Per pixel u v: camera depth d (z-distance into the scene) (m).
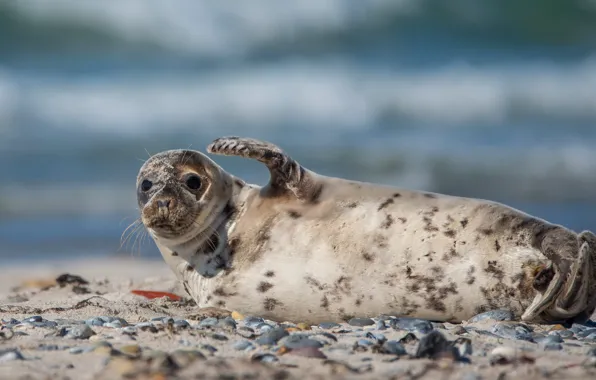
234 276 21.16
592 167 55.69
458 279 19.88
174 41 82.44
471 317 20.05
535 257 19.50
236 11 83.25
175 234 21.62
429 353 16.34
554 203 49.00
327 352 16.67
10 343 17.20
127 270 33.50
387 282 20.19
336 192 21.38
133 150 60.19
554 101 70.31
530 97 70.62
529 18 86.94
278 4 83.62
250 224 21.45
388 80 74.25
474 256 19.88
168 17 82.75
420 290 20.05
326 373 15.03
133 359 15.50
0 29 81.31
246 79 74.56
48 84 72.50
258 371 14.82
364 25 85.00
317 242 20.73
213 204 21.61
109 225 44.41
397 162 56.97
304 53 82.62
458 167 55.72
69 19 82.06
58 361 15.75
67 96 69.75
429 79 74.19
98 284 27.72
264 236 21.22
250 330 18.73
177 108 69.19
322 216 21.05
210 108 69.50
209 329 18.61
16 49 81.38
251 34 83.06
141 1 82.62
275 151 21.38
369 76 75.44
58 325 19.06
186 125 66.31
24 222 44.88
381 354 16.53
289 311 20.81
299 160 57.44
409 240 20.30
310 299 20.58
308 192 21.44
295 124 67.56
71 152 59.22
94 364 15.53
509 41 85.69
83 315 20.97
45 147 60.19
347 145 61.06
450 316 20.16
